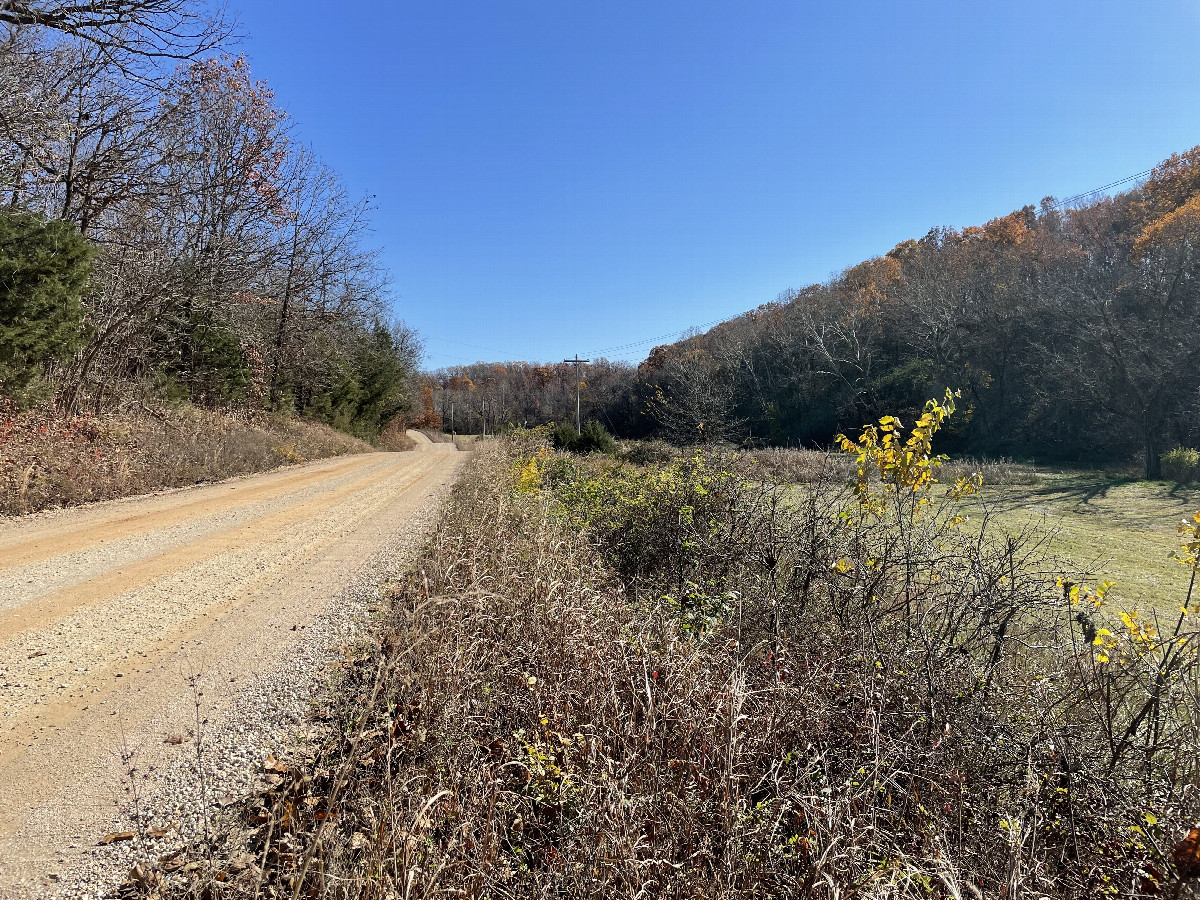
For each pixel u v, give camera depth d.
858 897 2.28
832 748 3.21
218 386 23.11
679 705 3.15
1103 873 2.70
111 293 15.38
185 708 3.75
